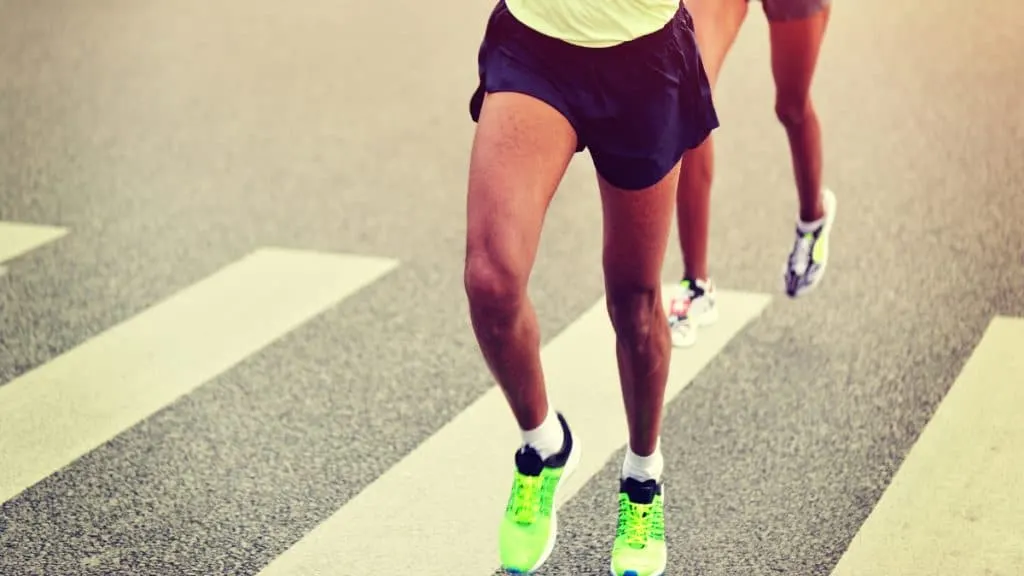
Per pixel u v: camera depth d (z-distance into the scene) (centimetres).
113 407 752
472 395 749
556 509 645
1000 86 1132
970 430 688
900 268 856
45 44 1373
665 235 531
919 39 1250
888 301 820
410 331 822
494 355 527
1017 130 1048
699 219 784
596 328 817
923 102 1110
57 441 721
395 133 1123
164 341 821
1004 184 961
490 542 625
